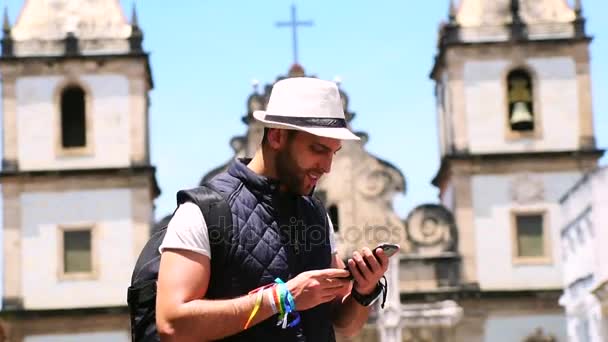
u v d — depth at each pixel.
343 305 6.65
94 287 46.12
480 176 46.88
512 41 47.19
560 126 47.03
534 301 45.88
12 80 46.75
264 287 6.07
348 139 6.23
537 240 46.69
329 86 6.33
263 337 6.14
